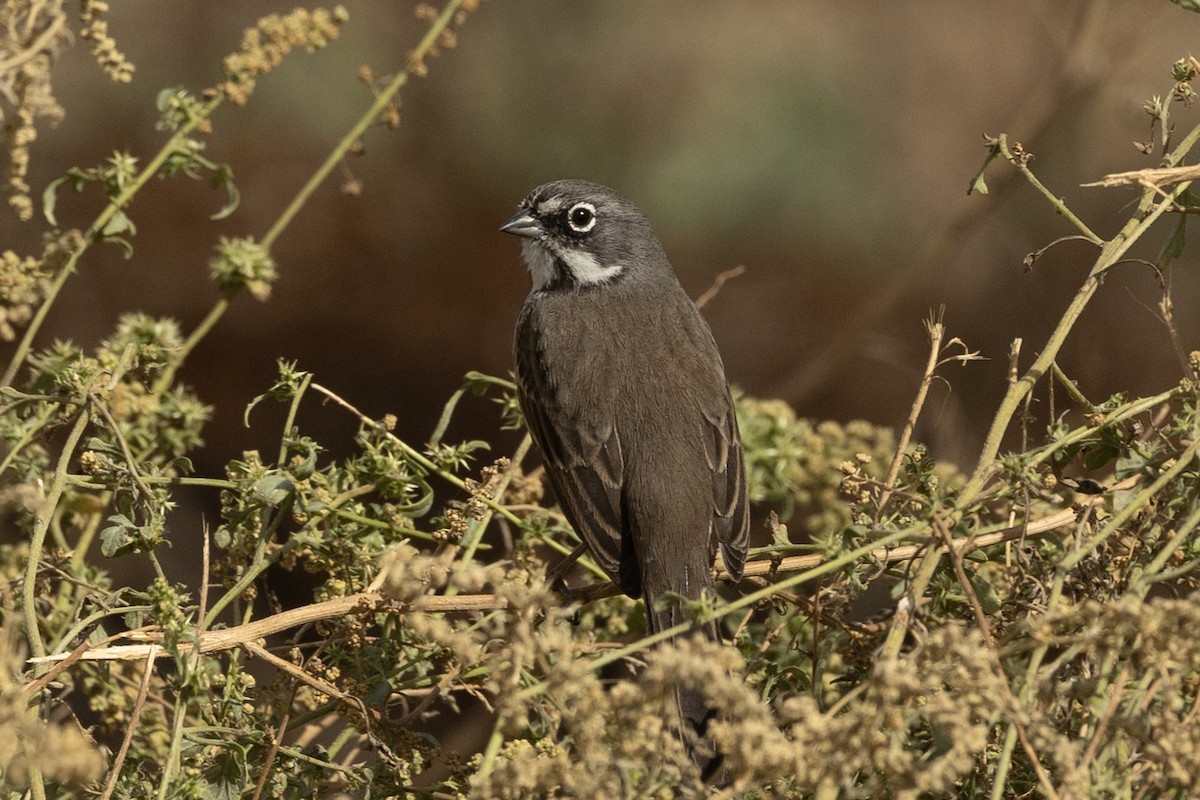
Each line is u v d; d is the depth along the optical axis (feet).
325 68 73.97
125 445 25.20
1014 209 66.33
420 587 21.43
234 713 24.47
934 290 67.82
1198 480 22.71
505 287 73.97
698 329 35.68
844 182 74.43
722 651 18.93
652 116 75.51
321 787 24.88
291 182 73.56
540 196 38.88
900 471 29.32
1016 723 19.13
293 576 53.31
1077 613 19.85
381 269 73.20
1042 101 60.90
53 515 27.63
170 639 22.77
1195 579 23.17
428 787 24.77
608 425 32.91
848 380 67.21
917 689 18.74
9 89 27.20
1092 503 23.34
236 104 30.58
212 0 73.67
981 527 25.84
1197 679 22.47
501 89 75.87
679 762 18.83
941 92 76.07
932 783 18.25
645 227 39.11
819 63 76.59
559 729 24.93
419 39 75.61
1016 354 24.58
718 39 76.38
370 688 25.91
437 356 71.72
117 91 71.41
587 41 76.54
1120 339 63.36
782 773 19.25
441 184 74.90
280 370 27.14
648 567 31.07
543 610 22.25
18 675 22.45
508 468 28.58
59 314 65.41
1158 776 19.69
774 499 36.17
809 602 24.85
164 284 69.36
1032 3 67.67
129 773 24.17
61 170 69.46
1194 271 64.08
